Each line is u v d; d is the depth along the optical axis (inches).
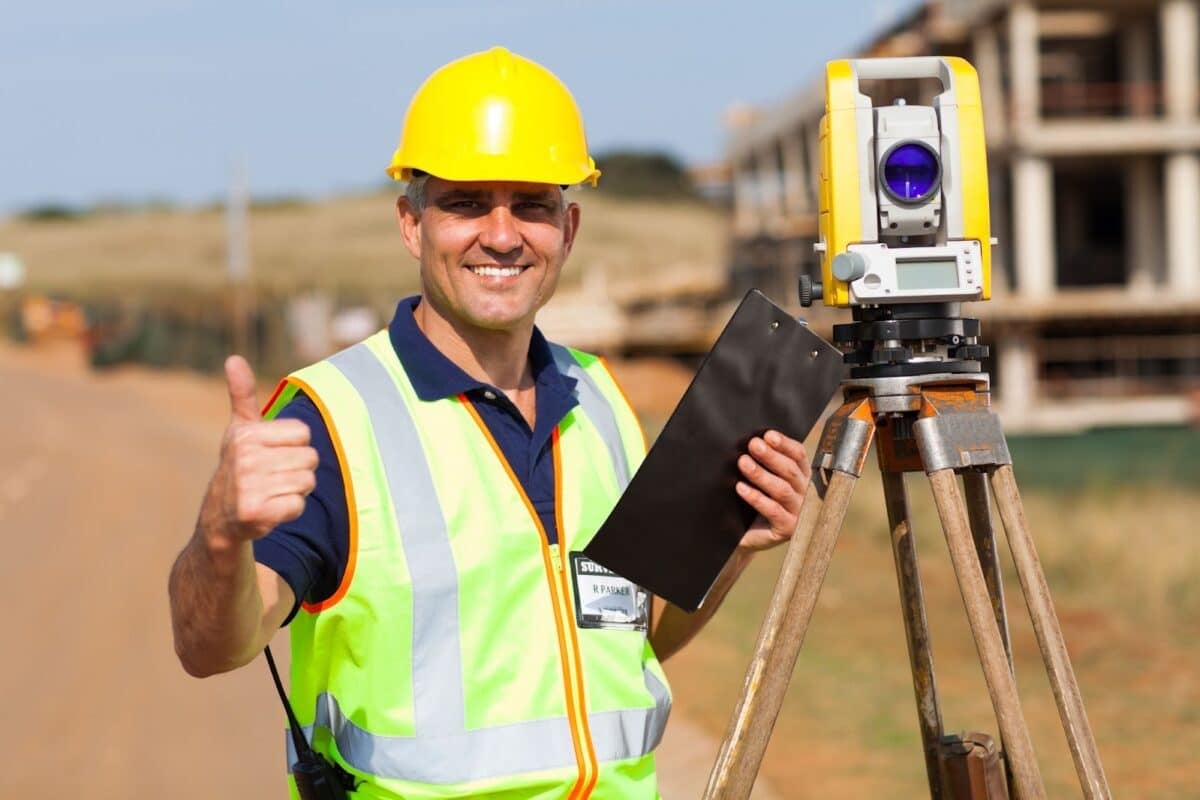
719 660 358.0
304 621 106.3
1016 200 1619.1
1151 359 1721.2
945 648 374.6
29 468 938.1
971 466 108.7
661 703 114.5
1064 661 103.3
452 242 110.5
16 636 417.7
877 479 702.5
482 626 105.3
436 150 110.4
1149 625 400.8
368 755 104.1
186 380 1961.1
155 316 2276.1
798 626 105.8
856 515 618.8
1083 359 1737.2
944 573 497.4
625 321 1996.8
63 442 1137.4
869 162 107.4
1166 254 1679.4
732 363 109.0
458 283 111.0
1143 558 465.4
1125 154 1642.5
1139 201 1667.1
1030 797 101.0
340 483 104.0
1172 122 1582.2
